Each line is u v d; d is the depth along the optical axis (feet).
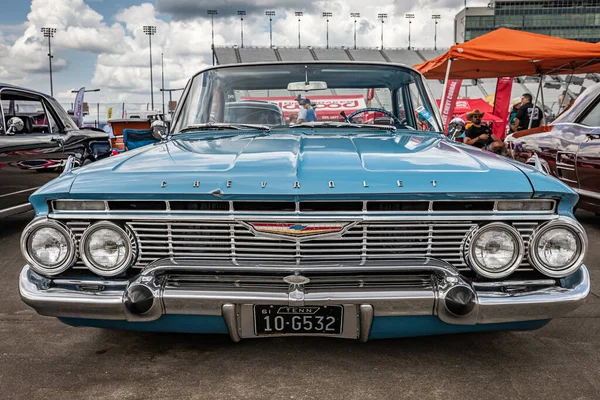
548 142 17.94
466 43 26.43
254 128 9.65
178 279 6.31
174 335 8.49
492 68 31.55
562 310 6.32
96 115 109.29
